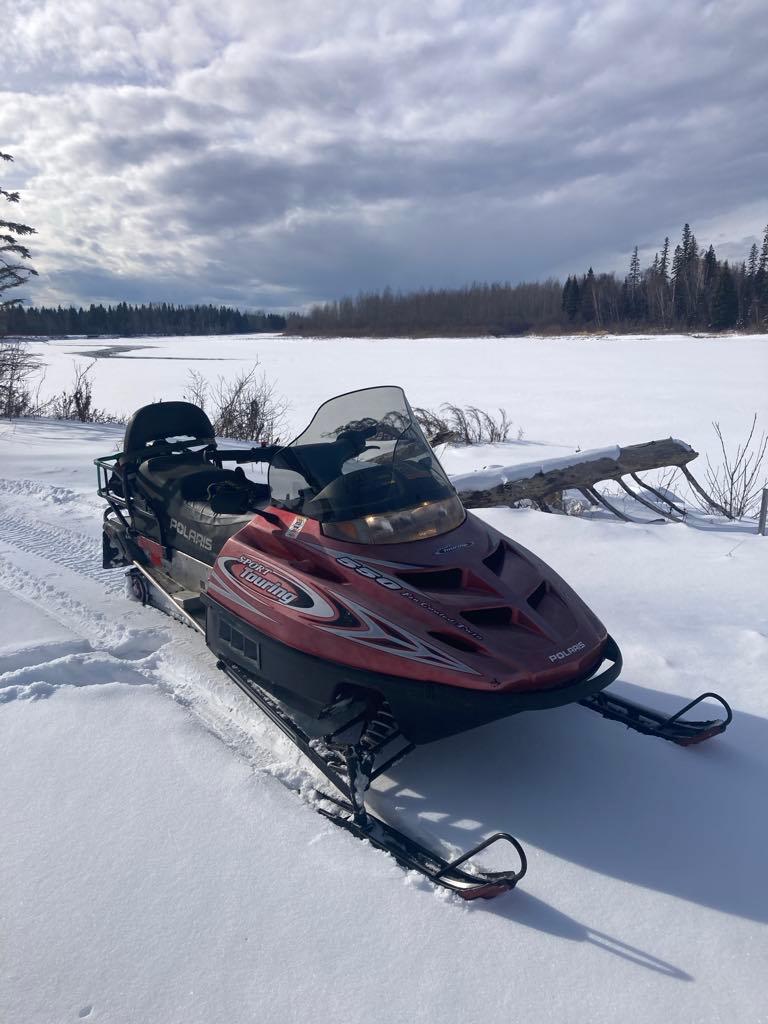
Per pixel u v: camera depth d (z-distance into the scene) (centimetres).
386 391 330
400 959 196
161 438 450
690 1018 179
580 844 241
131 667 364
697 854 236
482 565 283
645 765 282
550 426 1395
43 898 214
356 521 290
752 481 820
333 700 275
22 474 805
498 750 295
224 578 318
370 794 270
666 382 2184
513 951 199
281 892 218
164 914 209
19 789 263
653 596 455
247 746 301
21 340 1700
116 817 249
